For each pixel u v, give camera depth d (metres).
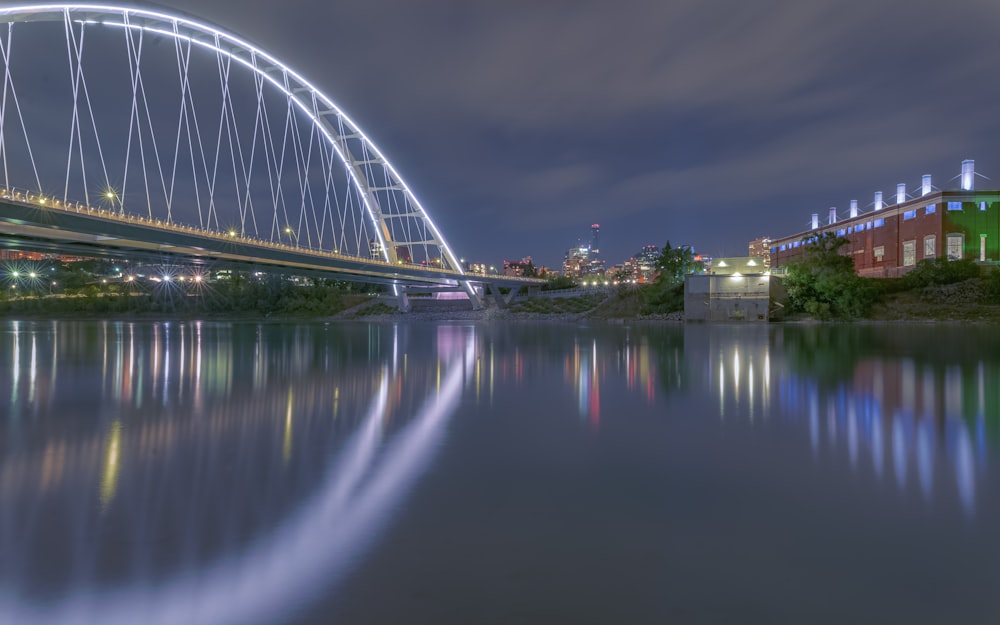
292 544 6.61
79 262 143.00
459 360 29.84
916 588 5.57
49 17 55.56
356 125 113.44
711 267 110.25
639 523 7.23
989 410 14.61
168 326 85.88
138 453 10.62
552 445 11.27
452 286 145.75
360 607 5.30
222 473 9.35
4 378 22.00
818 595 5.45
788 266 98.56
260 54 88.31
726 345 40.28
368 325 98.69
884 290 94.38
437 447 11.11
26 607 5.29
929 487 8.55
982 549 6.39
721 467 9.68
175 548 6.52
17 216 45.16
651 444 11.31
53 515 7.48
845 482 8.82
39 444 11.31
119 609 5.26
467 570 5.98
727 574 5.89
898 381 20.22
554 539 6.75
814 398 16.66
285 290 155.75
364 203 124.81
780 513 7.54
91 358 31.28
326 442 11.51
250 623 5.05
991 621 5.01
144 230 57.47
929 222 100.62
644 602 5.35
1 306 135.12
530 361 29.05
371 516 7.49
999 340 44.25
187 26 75.25
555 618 5.09
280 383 20.70
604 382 20.62
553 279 177.00
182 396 17.53
